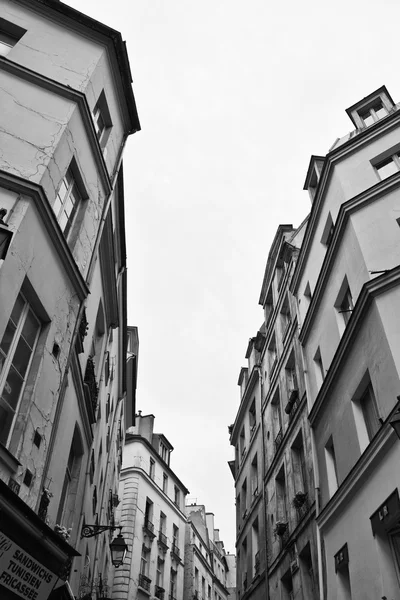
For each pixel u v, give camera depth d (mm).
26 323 7902
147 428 37406
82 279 9625
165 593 31375
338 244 13406
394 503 8734
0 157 8492
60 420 9305
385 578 8844
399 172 12727
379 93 16969
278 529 16297
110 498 21156
